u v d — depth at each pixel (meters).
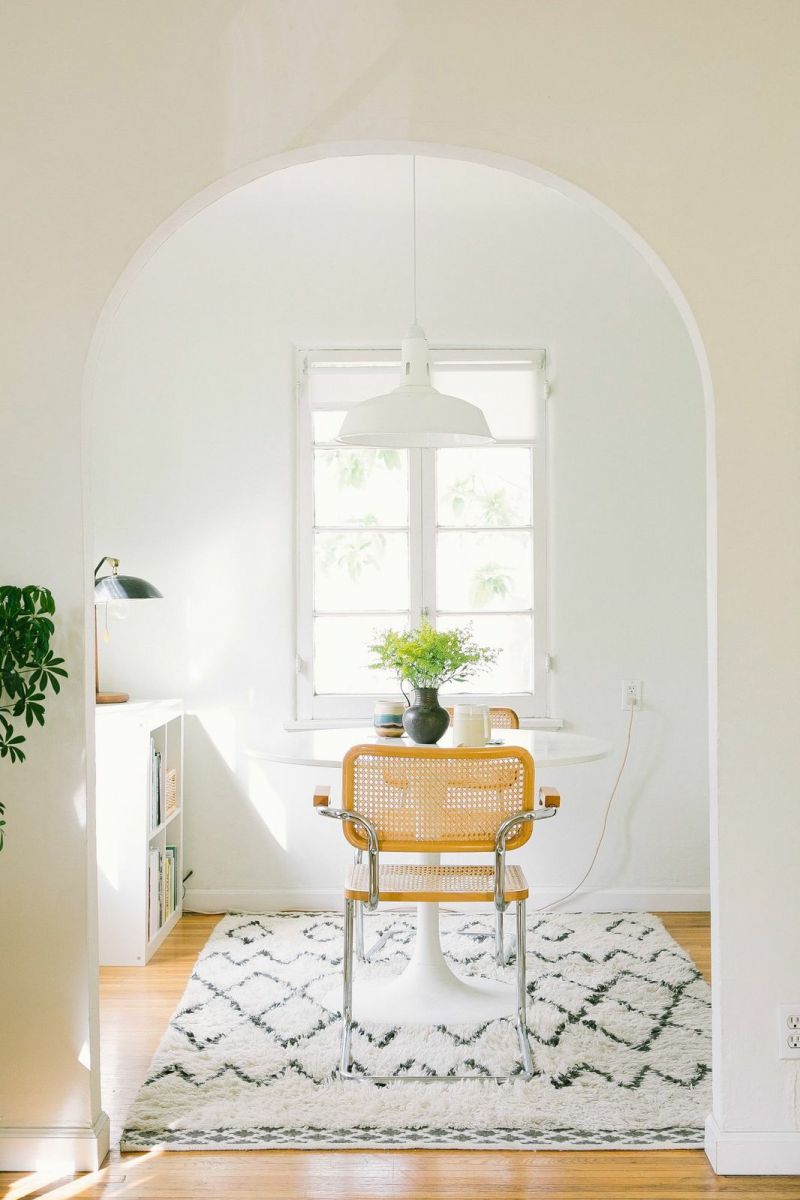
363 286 4.69
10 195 2.58
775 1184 2.48
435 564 4.77
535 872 4.71
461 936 4.24
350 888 3.03
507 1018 3.35
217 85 2.58
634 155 2.59
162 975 3.87
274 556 4.71
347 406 4.75
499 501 4.79
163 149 2.58
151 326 4.70
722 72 2.59
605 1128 2.71
